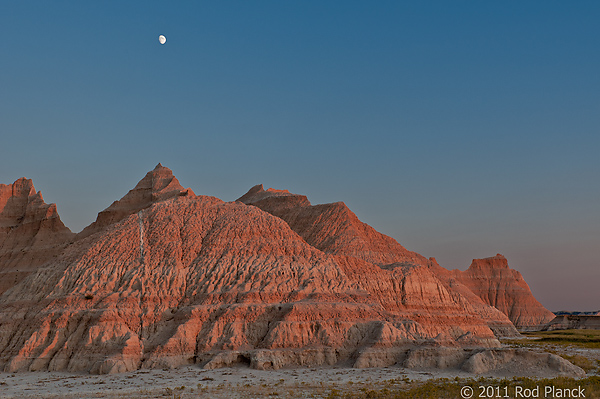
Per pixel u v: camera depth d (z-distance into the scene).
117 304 114.88
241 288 121.62
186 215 141.38
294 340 111.62
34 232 183.50
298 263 131.12
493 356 106.50
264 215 144.12
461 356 109.50
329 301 121.56
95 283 119.38
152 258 127.06
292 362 108.69
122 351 105.75
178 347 108.94
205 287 121.38
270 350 108.19
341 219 195.38
